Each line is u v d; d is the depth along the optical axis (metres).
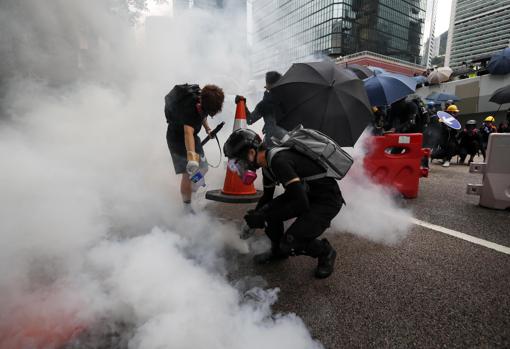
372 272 1.92
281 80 2.90
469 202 3.65
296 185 1.62
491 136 3.30
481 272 1.93
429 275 1.88
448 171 6.41
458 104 14.69
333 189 1.82
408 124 4.50
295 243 1.75
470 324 1.44
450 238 2.49
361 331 1.39
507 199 3.25
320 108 2.54
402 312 1.52
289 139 1.78
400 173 3.80
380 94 4.23
